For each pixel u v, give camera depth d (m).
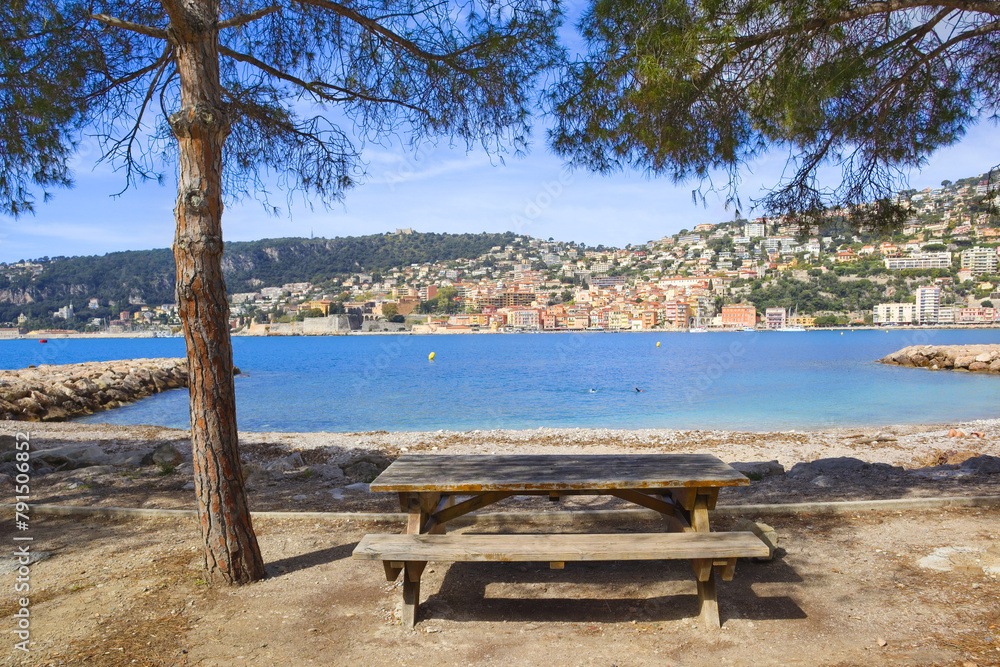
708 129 5.40
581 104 5.39
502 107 5.66
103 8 5.12
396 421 18.16
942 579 3.63
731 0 4.30
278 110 5.96
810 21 4.40
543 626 3.26
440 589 3.76
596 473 3.57
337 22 5.55
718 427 15.72
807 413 18.20
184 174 3.48
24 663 2.85
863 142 5.72
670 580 3.85
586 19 4.91
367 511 5.70
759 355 57.78
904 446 10.11
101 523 5.09
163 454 8.51
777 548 4.17
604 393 26.09
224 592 3.71
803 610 3.35
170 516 5.25
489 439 11.81
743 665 2.81
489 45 5.22
